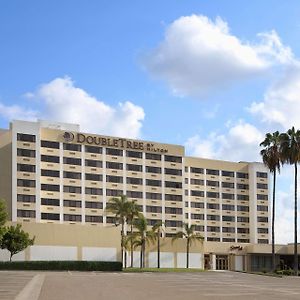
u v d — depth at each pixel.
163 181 123.25
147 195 120.69
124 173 118.12
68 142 112.25
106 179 115.62
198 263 110.88
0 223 69.25
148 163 121.81
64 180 110.69
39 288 34.66
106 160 116.31
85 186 112.88
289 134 82.31
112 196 115.56
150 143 122.81
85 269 83.94
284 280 57.25
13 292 30.84
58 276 56.41
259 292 34.62
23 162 105.50
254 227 137.88
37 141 107.31
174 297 28.75
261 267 120.75
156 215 121.06
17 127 105.88
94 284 40.69
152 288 36.97
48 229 87.38
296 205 79.88
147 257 104.00
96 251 91.25
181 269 97.25
